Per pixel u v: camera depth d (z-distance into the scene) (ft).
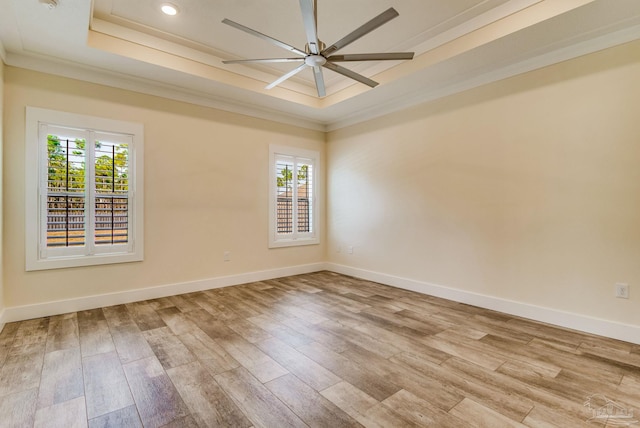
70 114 10.61
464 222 11.89
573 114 9.26
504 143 10.75
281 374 6.79
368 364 7.23
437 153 12.75
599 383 6.42
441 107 12.60
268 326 9.55
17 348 7.93
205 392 6.13
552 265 9.70
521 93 10.32
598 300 8.87
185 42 10.98
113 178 11.46
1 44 9.16
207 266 13.78
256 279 15.35
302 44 11.04
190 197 13.28
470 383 6.44
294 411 5.55
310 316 10.43
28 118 9.93
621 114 8.46
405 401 5.84
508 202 10.67
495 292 11.02
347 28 10.00
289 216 16.90
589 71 8.96
